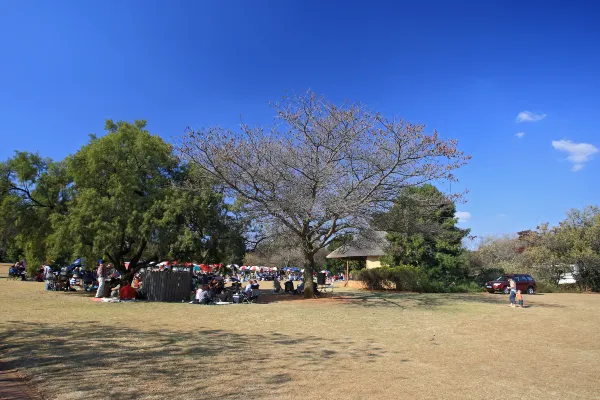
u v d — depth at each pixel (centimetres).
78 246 2119
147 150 2372
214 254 2397
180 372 750
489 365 923
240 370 781
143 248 2566
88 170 2308
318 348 1032
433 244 3428
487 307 2133
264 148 2106
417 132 1911
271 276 5362
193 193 2328
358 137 2045
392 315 1734
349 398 637
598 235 3972
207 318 1519
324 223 2252
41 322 1300
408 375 798
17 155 2400
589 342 1245
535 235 4778
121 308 1744
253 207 2233
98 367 764
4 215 2342
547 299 2841
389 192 2114
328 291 3050
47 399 584
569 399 689
